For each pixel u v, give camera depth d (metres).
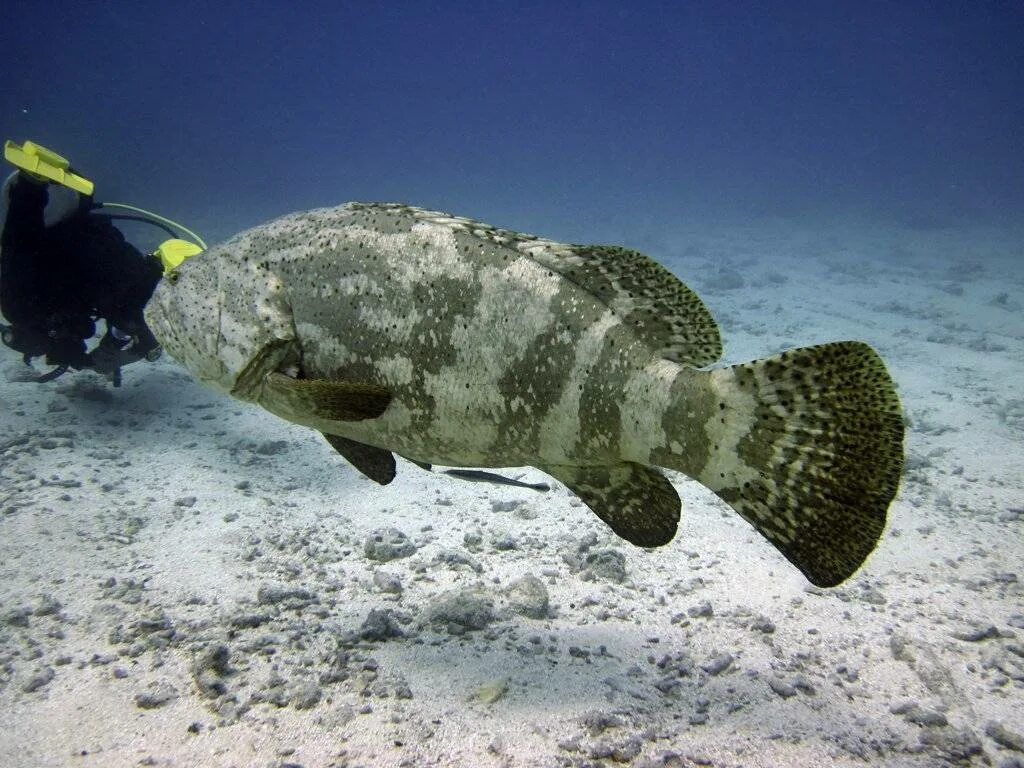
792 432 1.63
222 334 1.84
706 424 1.65
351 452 2.07
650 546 1.79
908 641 2.24
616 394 1.66
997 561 2.83
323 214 1.87
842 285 12.18
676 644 2.28
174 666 2.10
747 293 11.45
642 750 1.83
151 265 4.22
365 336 1.78
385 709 1.95
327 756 1.79
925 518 3.24
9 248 3.84
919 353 7.27
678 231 22.25
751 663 2.19
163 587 2.53
